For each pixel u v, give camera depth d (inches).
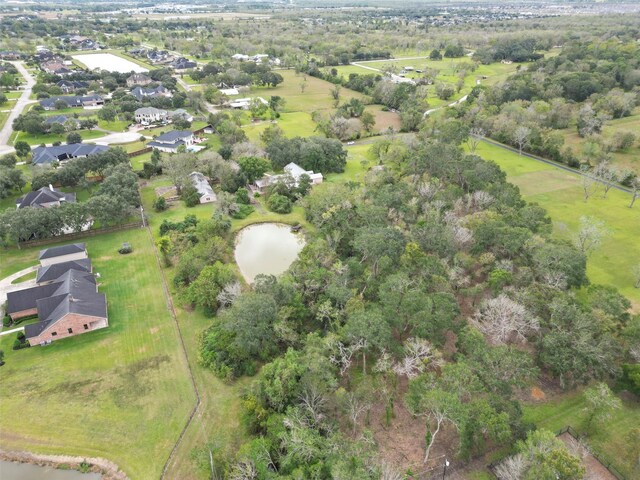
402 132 7244.1
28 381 2586.1
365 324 2406.5
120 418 2369.6
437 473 2057.1
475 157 4800.7
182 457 2172.7
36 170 5064.0
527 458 1866.4
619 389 2395.4
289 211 4697.3
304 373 2297.0
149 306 3230.8
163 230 4138.8
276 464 2034.9
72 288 3100.4
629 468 2081.7
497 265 3157.0
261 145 6333.7
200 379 2610.7
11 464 2158.0
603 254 3843.5
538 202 4813.0
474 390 2103.8
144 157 6136.8
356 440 2190.0
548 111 6919.3
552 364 2396.7
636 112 7322.8
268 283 2974.9
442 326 2495.1
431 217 3786.9
